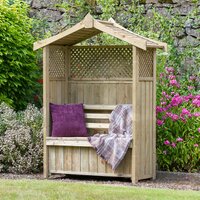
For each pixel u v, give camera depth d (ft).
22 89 38.52
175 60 40.16
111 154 30.53
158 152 34.60
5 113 34.76
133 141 30.30
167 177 32.60
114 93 33.78
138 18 41.60
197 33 41.32
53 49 33.42
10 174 32.99
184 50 41.24
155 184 30.45
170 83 36.14
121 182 30.96
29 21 40.45
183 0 42.11
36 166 33.50
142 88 30.89
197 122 34.71
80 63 34.60
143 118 31.01
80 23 31.01
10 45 37.32
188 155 34.50
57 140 31.63
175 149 34.50
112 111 32.35
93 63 34.35
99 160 31.17
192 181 31.48
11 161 33.55
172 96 36.27
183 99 35.53
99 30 32.83
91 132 33.24
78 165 31.58
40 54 40.34
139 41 29.89
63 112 32.37
